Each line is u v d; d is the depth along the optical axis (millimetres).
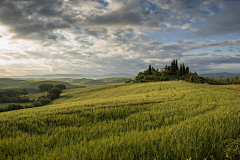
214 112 9711
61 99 86312
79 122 9758
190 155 3990
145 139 5340
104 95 64812
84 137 6750
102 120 10344
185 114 10188
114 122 9453
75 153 4742
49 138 7062
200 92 27859
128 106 14109
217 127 5922
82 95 85500
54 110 13891
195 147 4285
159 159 4074
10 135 8094
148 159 4016
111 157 4367
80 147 5266
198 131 5703
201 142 4586
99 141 5832
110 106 14586
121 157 4102
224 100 16375
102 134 7172
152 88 62062
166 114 10766
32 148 5984
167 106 14055
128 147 4859
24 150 5895
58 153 4922
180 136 5324
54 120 10281
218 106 12891
